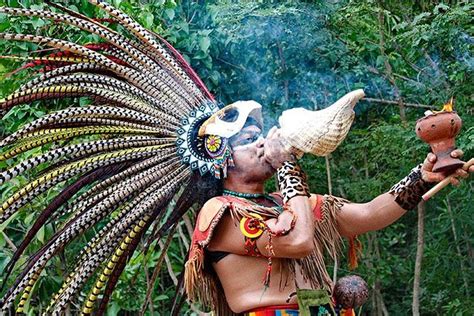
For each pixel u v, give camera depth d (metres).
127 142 3.32
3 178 3.23
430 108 5.95
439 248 6.74
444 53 5.72
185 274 3.13
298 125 3.04
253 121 3.29
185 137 3.30
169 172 3.29
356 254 3.41
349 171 6.43
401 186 3.26
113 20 3.63
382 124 5.90
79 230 3.24
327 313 3.11
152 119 3.35
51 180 3.28
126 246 3.28
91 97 3.46
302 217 2.97
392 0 6.04
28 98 3.35
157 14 5.77
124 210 3.27
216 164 3.24
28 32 5.31
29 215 5.50
